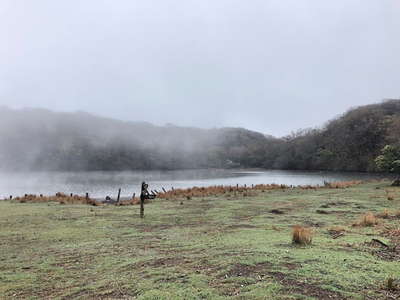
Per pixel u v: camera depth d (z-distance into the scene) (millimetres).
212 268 5348
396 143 66688
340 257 5797
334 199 17219
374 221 9875
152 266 5855
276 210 13375
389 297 4164
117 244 8375
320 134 114312
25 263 6988
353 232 8664
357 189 23594
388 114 105250
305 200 17156
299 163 110938
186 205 16516
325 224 10336
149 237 9156
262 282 4539
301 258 5684
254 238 7879
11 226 11422
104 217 13188
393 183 25625
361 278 4773
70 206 17078
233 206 15516
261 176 74438
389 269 5266
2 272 6387
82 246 8328
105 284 5145
